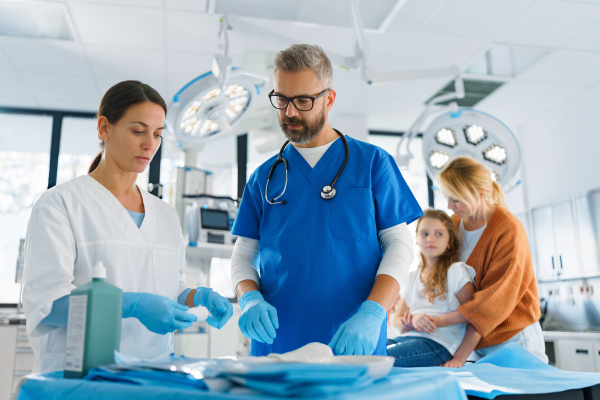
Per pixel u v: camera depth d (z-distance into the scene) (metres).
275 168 1.43
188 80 4.25
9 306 4.32
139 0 3.15
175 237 1.31
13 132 4.77
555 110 4.82
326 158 1.36
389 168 1.37
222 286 4.63
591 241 4.12
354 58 2.86
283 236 1.32
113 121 1.17
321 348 0.79
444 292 1.93
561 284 4.48
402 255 1.27
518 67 4.14
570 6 3.32
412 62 4.07
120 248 1.14
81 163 4.87
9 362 3.26
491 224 1.99
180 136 2.89
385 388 0.58
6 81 4.20
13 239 4.52
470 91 4.54
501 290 1.80
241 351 3.70
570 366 3.38
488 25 3.54
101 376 0.70
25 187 4.68
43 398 0.73
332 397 0.51
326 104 1.29
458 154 3.52
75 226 1.08
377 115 5.12
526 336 1.83
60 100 4.57
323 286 1.26
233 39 3.61
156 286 1.21
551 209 4.68
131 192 1.26
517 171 3.40
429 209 2.10
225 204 3.83
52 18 3.35
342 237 1.28
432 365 1.79
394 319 2.19
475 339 1.79
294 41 2.72
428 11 3.37
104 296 0.76
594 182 4.29
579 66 4.09
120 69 4.03
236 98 2.86
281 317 1.28
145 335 1.14
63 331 1.05
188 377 0.64
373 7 3.20
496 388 0.99
